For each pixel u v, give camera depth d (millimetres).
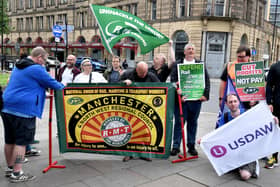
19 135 3344
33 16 44750
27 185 3305
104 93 4031
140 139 4105
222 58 26141
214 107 9797
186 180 3502
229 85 4195
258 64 4078
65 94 4020
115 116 4078
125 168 3885
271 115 3648
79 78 5062
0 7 28547
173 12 27203
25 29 46781
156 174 3682
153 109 4031
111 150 4141
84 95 4027
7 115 3307
